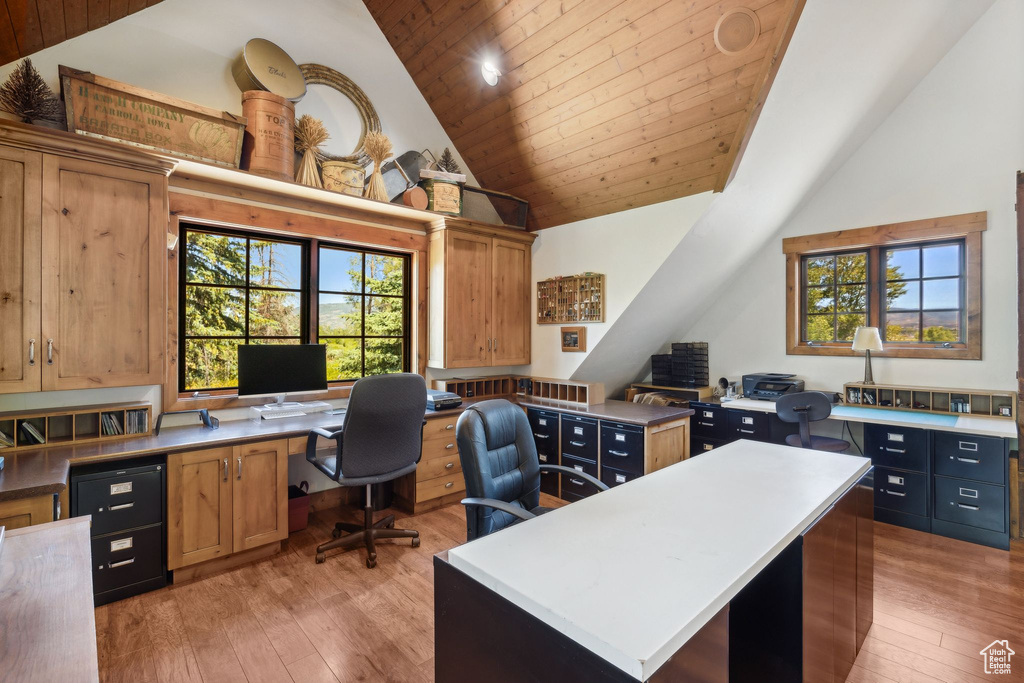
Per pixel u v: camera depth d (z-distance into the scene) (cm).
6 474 184
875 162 358
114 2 224
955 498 293
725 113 258
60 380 217
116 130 227
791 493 156
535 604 91
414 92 375
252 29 296
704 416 410
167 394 272
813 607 136
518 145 357
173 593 230
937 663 181
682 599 92
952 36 309
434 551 279
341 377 353
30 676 71
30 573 106
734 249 369
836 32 232
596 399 385
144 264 238
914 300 352
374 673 178
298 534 300
